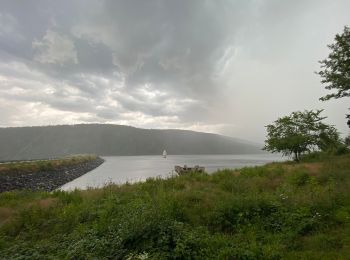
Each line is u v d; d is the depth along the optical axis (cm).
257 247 655
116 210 998
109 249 673
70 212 1036
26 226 969
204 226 841
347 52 1908
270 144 2562
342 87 1964
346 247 623
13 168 4072
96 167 8194
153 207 832
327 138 2414
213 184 1395
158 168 6538
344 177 1222
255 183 1311
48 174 4497
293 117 2517
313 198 948
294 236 727
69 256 661
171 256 618
